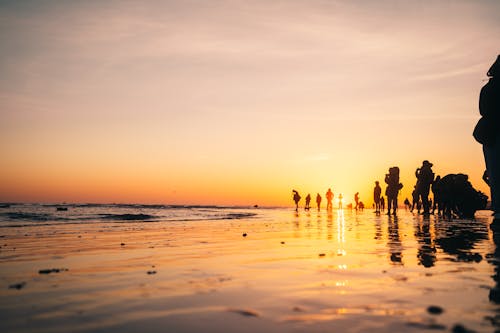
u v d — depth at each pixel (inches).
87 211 1465.3
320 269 193.9
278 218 1012.5
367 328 99.4
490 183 482.6
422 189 984.3
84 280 173.3
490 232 433.1
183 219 928.3
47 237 415.5
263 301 130.0
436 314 111.7
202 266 210.8
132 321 108.8
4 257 255.1
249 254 261.7
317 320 107.1
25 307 125.6
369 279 165.2
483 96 469.4
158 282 166.6
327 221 816.3
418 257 231.0
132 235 444.1
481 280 160.4
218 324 104.8
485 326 100.3
